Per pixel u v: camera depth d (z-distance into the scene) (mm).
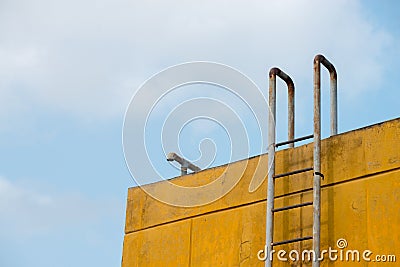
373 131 23953
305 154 25031
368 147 23875
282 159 25469
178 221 27125
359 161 23922
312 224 24094
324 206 24062
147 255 27281
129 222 28219
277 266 24281
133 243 27781
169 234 27125
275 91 26031
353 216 23469
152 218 27734
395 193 22953
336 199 23922
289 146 25531
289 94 26281
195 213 26828
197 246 26328
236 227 25719
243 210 25781
